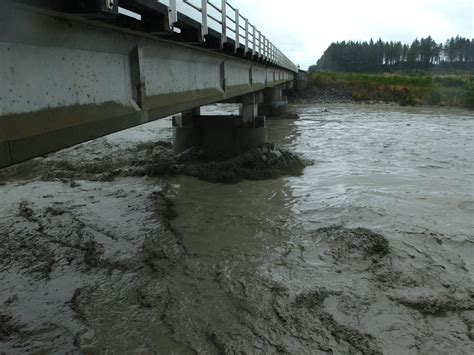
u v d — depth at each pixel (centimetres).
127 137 2639
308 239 1084
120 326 729
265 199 1436
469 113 4519
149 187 1548
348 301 796
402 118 3984
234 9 1327
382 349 671
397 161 2023
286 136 2798
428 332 711
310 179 1692
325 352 668
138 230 1124
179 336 705
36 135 484
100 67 642
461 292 821
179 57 1001
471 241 1041
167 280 880
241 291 838
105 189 1514
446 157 2123
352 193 1454
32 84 490
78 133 568
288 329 721
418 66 15312
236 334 709
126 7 627
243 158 1797
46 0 464
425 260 942
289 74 4956
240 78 1781
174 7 730
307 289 836
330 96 6053
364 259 958
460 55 15362
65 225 1151
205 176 1683
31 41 482
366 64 15450
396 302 792
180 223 1210
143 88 776
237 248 1038
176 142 2072
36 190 1497
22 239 1062
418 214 1240
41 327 721
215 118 2022
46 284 857
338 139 2667
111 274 901
